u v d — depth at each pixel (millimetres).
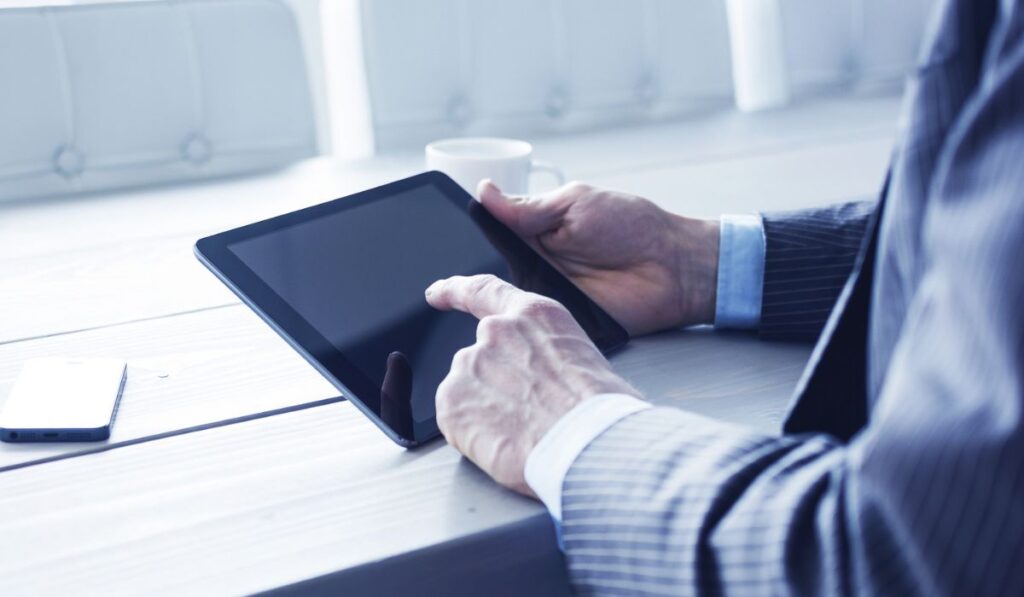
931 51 410
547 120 1718
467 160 928
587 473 486
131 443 595
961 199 360
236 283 595
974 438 333
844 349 503
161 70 1430
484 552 512
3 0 1625
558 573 541
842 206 813
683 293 804
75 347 731
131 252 952
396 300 669
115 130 1406
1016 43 362
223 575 467
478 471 569
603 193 805
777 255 779
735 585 404
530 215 812
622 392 548
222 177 1249
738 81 2217
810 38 1926
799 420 513
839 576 366
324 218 681
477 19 1637
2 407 640
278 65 1511
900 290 420
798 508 396
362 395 595
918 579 348
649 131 1446
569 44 1698
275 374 696
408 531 506
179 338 753
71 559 477
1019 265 327
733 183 1155
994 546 331
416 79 1619
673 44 1771
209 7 1466
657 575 438
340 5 2035
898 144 438
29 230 1015
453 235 760
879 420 370
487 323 592
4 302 816
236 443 596
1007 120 352
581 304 769
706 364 737
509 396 553
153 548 487
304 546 491
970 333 342
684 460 457
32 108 1348
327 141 2105
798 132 1423
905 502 349
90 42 1383
